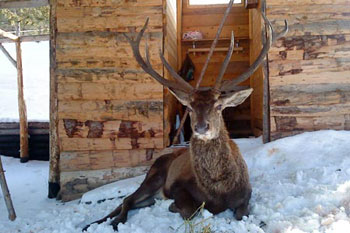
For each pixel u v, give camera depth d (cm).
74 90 235
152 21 235
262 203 156
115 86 235
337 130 227
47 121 392
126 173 234
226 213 154
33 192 260
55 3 236
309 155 201
